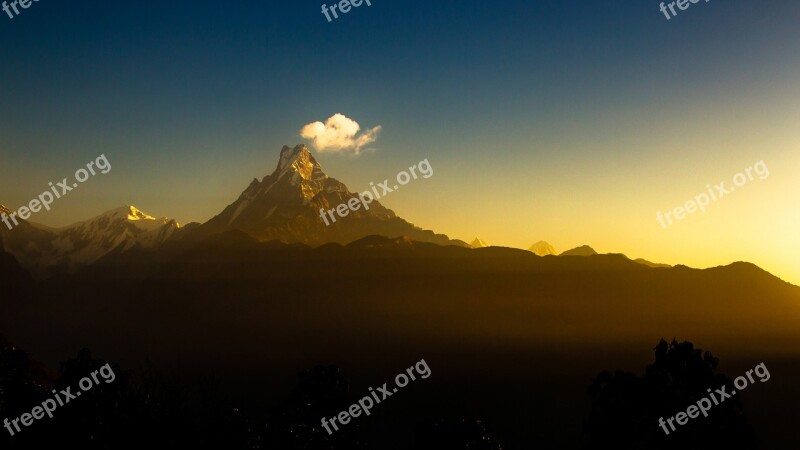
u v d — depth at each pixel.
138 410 36.38
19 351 39.81
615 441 36.62
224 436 36.38
